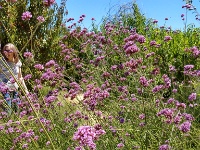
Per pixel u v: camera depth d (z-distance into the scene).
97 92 3.99
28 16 3.20
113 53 6.41
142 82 3.14
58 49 9.57
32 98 4.78
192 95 3.98
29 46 9.68
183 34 8.27
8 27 9.34
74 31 6.73
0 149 4.18
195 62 6.84
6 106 4.27
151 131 3.57
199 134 3.66
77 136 2.02
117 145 3.47
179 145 3.24
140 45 5.61
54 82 5.00
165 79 4.09
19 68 5.81
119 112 4.25
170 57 7.23
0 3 9.09
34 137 4.03
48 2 3.10
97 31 8.32
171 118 3.08
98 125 3.21
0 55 2.65
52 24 9.93
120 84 5.38
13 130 4.28
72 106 5.31
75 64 6.46
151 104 4.00
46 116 4.68
